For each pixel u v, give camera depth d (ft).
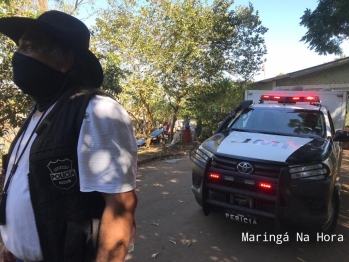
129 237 3.66
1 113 17.10
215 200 11.57
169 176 21.40
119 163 3.54
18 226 3.82
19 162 4.00
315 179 10.08
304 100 16.53
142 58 29.09
